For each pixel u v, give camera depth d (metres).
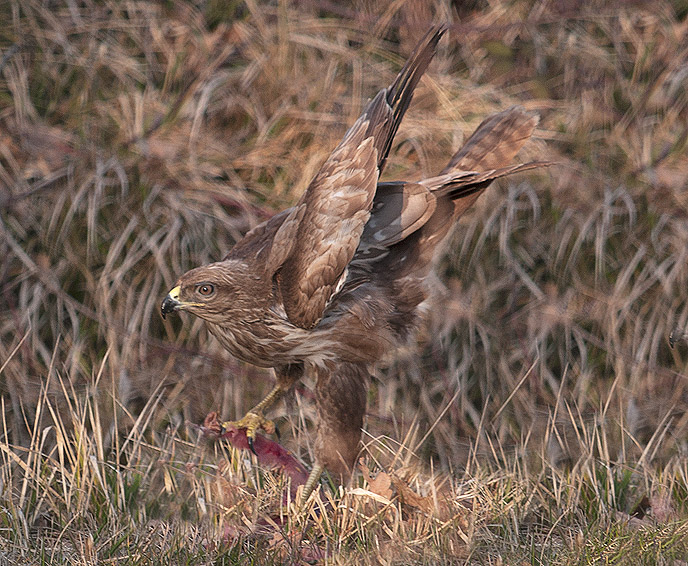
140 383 13.69
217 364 13.97
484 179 10.15
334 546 9.23
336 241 9.57
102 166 14.76
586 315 14.80
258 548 9.04
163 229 14.41
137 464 11.59
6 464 11.31
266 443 10.62
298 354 10.23
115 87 15.98
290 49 16.52
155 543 9.33
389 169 15.40
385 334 10.38
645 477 11.34
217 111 15.88
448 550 9.13
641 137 16.17
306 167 15.30
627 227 15.32
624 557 8.73
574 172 15.54
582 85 16.75
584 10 17.42
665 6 17.33
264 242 10.44
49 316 13.98
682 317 14.65
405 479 10.84
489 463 12.95
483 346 14.45
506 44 17.08
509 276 14.80
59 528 9.93
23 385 13.46
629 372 14.55
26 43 15.97
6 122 15.16
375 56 16.72
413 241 10.55
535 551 9.21
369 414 13.84
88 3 16.66
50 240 14.31
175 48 16.31
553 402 14.20
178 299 10.02
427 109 16.09
